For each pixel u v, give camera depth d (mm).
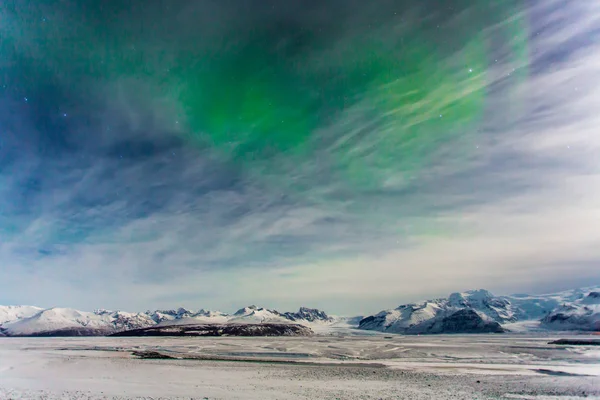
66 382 44406
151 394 36156
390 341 152250
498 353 81062
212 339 194000
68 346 135375
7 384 43188
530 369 53719
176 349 107688
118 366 62125
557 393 35719
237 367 59594
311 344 127750
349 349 99000
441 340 158625
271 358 74875
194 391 37750
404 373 50906
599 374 48312
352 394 35906
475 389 38094
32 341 196500
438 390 37750
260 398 34156
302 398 34188
